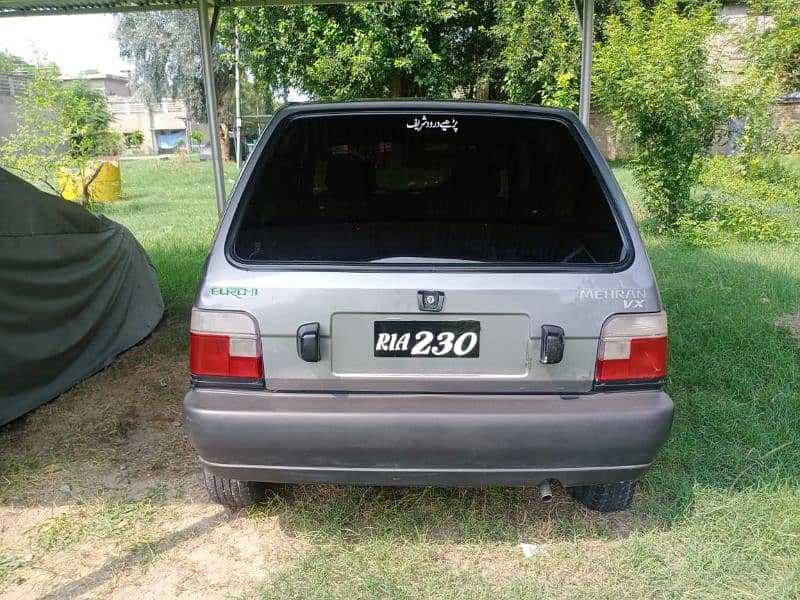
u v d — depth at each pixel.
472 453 2.11
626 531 2.60
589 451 2.13
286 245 2.53
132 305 4.86
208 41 5.66
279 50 14.13
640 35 8.10
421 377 2.18
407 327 2.16
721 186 10.11
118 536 2.60
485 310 2.15
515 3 13.91
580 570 2.38
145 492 2.91
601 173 2.58
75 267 4.09
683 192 8.24
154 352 4.62
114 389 4.02
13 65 24.56
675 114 7.68
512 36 13.88
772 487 2.81
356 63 13.46
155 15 24.84
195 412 2.13
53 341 3.88
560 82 10.52
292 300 2.15
